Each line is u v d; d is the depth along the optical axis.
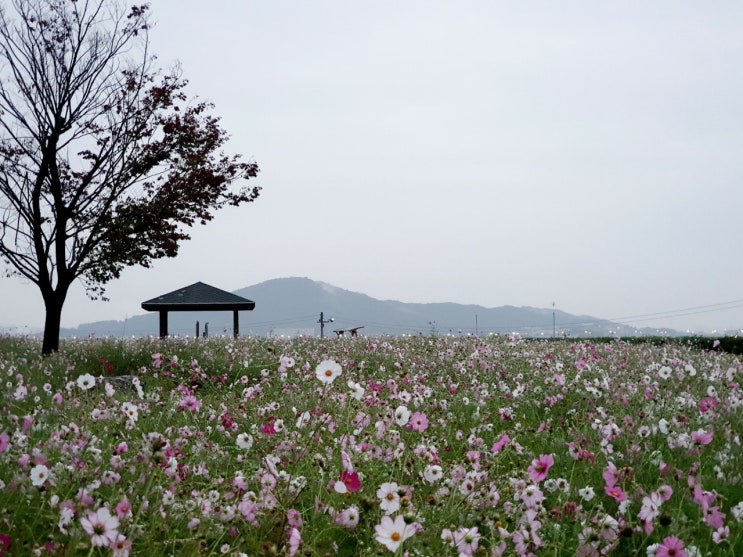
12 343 21.06
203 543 4.61
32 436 6.86
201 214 20.56
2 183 19.09
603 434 8.09
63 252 19.75
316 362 15.43
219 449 7.30
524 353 16.34
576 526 5.08
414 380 12.36
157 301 26.09
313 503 5.56
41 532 4.64
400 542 3.86
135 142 20.02
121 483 5.51
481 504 5.46
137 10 20.11
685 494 5.80
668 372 10.58
